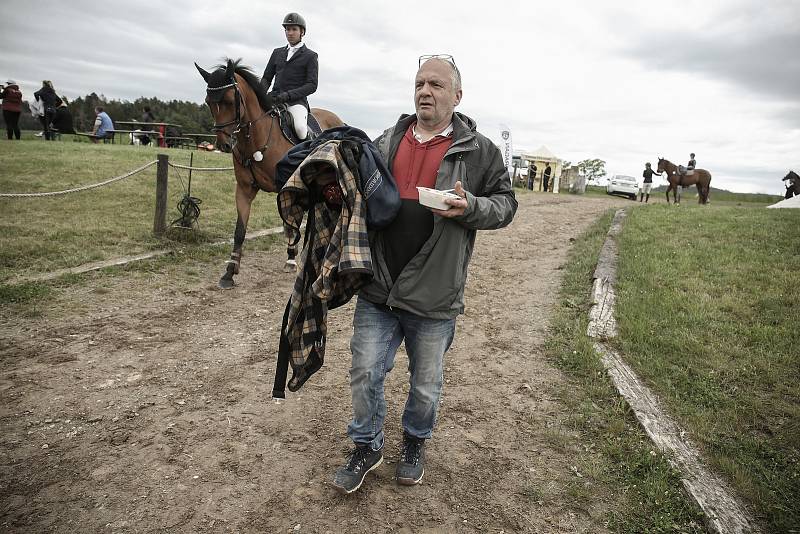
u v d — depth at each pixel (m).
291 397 3.49
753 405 3.32
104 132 18.95
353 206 2.17
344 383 3.74
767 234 7.81
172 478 2.61
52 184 8.91
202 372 3.78
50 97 17.06
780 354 3.94
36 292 4.84
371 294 2.33
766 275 5.68
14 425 2.96
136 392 3.43
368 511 2.44
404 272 2.27
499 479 2.71
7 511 2.32
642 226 9.08
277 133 6.09
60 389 3.38
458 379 3.88
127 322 4.52
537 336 4.68
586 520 2.42
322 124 8.09
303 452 2.89
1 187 8.37
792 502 2.50
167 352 4.05
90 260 5.87
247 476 2.66
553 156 26.25
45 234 6.53
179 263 6.27
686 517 2.42
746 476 2.65
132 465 2.69
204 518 2.35
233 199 9.91
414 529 2.35
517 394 3.63
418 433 2.57
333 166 2.14
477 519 2.42
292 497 2.52
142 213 8.02
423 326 2.36
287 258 6.98
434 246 2.24
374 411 2.45
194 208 7.25
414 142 2.36
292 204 2.29
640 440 3.00
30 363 3.67
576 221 11.87
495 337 4.71
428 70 2.22
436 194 2.03
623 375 3.74
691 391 3.51
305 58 6.60
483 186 2.38
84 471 2.62
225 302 5.26
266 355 4.14
